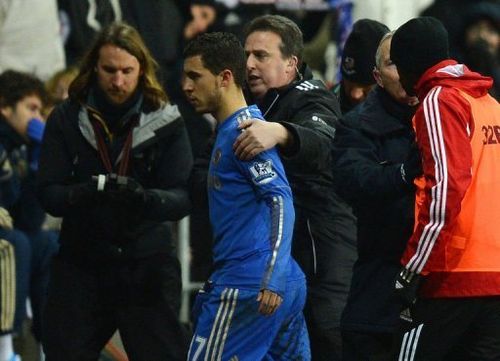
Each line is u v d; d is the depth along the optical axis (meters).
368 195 20.23
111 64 22.95
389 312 20.59
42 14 33.81
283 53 22.09
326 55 37.25
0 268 28.08
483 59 37.28
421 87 19.64
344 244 22.56
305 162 20.59
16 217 29.86
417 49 19.64
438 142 18.86
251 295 19.73
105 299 23.31
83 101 23.45
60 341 23.12
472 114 19.41
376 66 21.06
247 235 19.84
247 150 19.62
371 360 20.77
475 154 19.45
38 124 29.56
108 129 23.42
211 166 20.23
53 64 33.94
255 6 35.91
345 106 24.31
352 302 20.97
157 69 24.03
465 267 19.38
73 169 23.53
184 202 23.41
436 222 18.70
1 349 28.17
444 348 19.62
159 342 23.39
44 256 29.97
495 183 19.55
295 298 20.20
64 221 23.33
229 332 19.91
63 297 23.22
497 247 19.45
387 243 20.59
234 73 20.17
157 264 23.39
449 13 38.94
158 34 34.28
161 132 23.38
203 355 20.08
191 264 31.11
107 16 34.22
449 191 18.61
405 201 20.25
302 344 20.69
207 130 31.53
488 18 38.72
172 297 23.56
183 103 31.56
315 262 22.31
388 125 20.75
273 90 22.14
